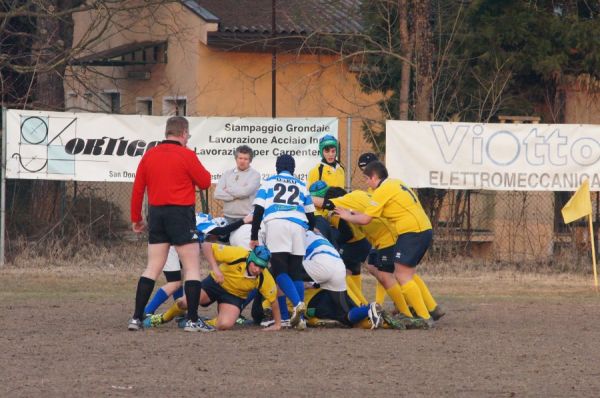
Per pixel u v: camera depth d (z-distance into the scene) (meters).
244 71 56.19
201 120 39.56
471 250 43.00
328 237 28.25
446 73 46.91
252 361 21.17
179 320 26.58
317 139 39.81
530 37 45.91
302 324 25.80
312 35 48.91
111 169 39.28
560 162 39.97
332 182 31.00
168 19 56.97
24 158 38.84
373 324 25.89
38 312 29.12
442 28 48.19
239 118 39.66
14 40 50.78
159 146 25.19
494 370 20.52
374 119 49.56
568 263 41.75
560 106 47.56
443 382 19.17
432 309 27.58
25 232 42.81
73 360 21.09
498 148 39.78
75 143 39.06
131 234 46.41
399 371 20.25
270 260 25.88
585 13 48.34
